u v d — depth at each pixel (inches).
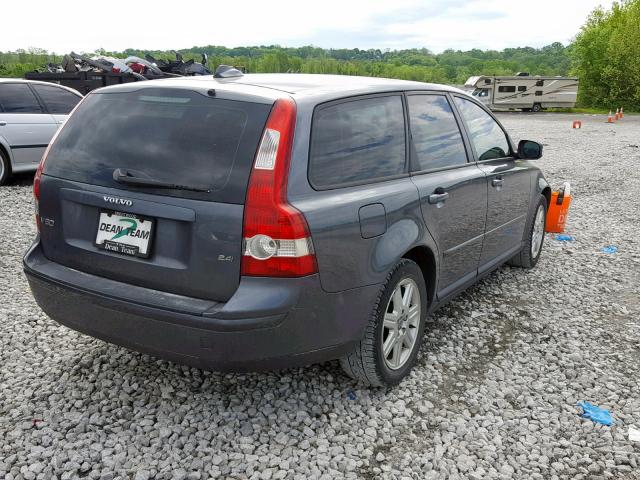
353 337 124.3
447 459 117.4
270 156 109.0
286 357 114.8
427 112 157.2
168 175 113.2
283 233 107.3
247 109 113.9
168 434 120.3
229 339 108.1
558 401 140.5
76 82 625.0
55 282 125.0
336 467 113.5
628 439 127.0
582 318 191.3
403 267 135.4
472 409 135.6
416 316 145.4
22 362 148.6
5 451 113.4
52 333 165.3
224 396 134.9
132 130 121.0
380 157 134.9
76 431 120.0
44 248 133.2
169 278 114.0
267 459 114.4
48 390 135.2
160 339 113.6
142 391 135.9
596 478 114.2
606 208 375.9
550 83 1787.6
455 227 158.4
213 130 113.7
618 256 264.7
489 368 155.1
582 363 160.1
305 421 127.0
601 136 957.2
